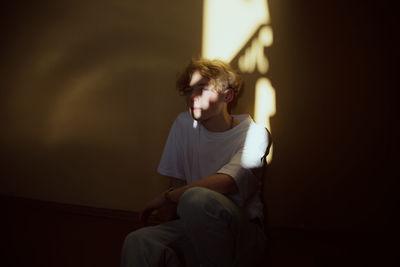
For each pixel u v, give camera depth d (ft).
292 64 5.97
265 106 6.15
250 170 5.02
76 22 6.77
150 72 6.58
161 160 6.03
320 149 6.07
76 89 6.97
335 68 5.83
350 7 5.66
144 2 6.42
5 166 7.54
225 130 5.53
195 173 5.69
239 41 6.12
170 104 6.59
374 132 5.85
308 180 6.19
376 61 5.69
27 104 7.26
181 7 6.27
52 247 5.95
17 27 7.06
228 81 5.41
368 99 5.80
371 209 6.04
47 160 7.32
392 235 6.00
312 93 5.96
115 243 6.14
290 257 5.69
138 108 6.75
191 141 5.74
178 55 6.40
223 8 6.10
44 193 7.44
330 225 6.23
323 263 5.51
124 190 7.05
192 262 4.86
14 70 7.22
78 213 7.19
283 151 6.20
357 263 5.49
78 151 7.15
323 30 5.79
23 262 5.49
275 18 5.92
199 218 4.25
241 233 4.52
